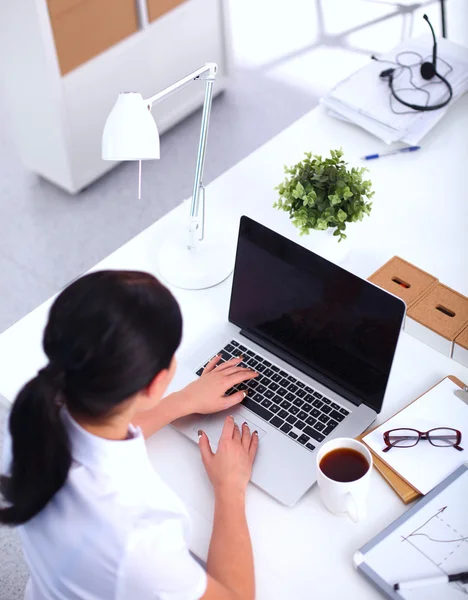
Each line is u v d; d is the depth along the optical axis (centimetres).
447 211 176
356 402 138
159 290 92
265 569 118
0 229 284
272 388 141
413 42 214
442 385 141
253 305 147
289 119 324
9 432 93
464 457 130
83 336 87
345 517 124
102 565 95
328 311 135
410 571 115
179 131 320
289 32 364
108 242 278
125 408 96
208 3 302
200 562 119
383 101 198
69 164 285
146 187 298
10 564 196
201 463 132
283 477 127
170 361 96
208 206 179
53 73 258
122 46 277
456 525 120
